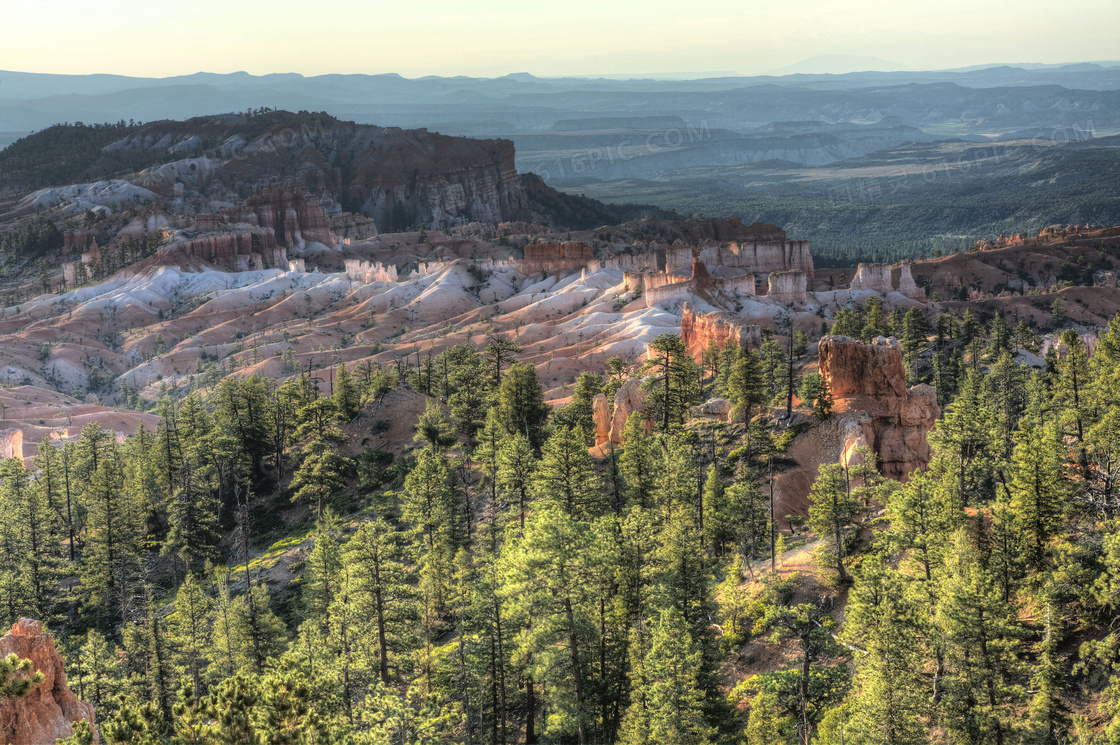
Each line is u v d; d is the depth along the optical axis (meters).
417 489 89.56
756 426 91.81
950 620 45.44
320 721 39.50
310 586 80.19
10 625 92.25
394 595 70.44
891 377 87.69
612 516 68.44
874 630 46.53
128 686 69.44
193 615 74.94
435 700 62.81
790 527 81.38
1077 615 48.88
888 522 68.75
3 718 35.22
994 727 43.31
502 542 85.94
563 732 55.94
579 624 55.91
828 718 47.62
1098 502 57.66
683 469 77.50
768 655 59.50
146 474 121.56
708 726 51.44
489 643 59.12
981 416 74.81
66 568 104.69
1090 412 75.31
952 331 165.38
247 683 39.62
